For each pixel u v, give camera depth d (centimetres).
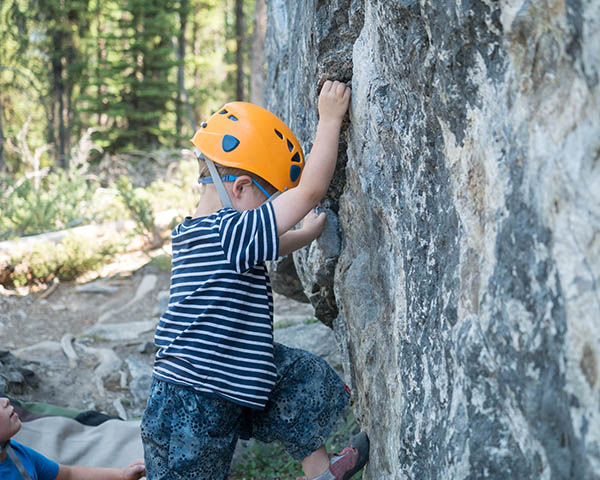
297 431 199
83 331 636
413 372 165
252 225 184
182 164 1292
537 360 103
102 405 473
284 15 381
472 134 129
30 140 2002
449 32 130
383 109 177
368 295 207
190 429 186
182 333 187
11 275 728
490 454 119
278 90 370
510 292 111
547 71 101
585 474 89
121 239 872
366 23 186
